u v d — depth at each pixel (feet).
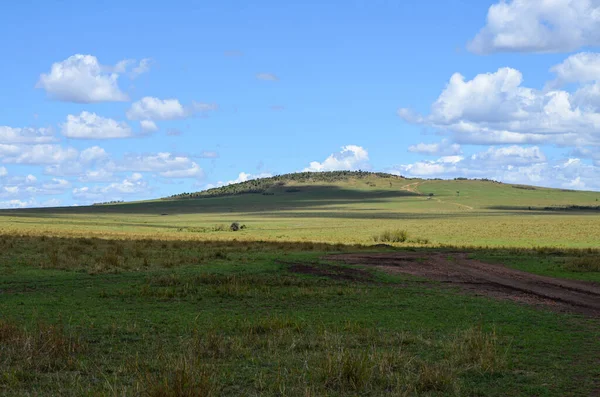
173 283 76.54
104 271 87.25
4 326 40.50
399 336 44.21
